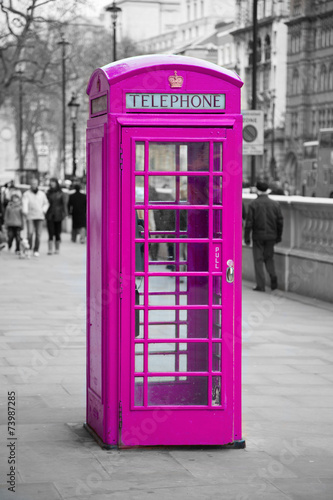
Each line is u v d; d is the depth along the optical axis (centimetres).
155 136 595
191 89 597
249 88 10150
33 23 3688
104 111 609
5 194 3109
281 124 9481
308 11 8894
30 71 5328
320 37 8769
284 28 9450
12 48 4788
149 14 14312
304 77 8981
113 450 608
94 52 6462
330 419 702
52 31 4534
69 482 541
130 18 14212
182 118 596
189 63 598
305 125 8988
